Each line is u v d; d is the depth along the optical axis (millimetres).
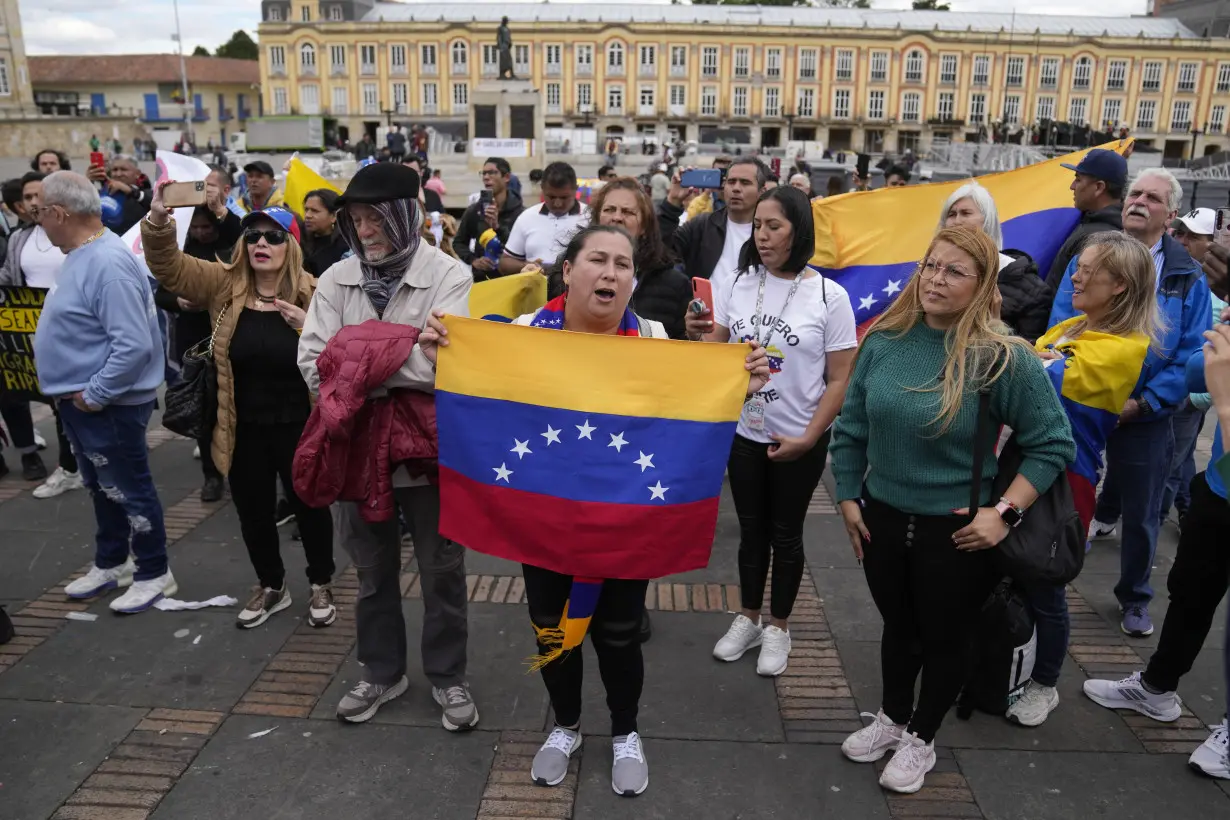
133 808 2826
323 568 3918
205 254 5273
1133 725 3305
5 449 6293
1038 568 2623
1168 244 3721
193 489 5633
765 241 3309
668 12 72312
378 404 2936
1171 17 77125
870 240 4676
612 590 2803
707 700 3451
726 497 5594
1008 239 4645
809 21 71562
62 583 4348
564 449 2717
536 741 3191
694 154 40875
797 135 69938
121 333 3756
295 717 3305
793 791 2949
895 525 2791
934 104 68625
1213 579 3107
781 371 3387
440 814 2824
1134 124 69562
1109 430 3201
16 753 3076
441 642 3201
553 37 67125
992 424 2688
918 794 2934
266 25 68125
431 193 8508
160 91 76438
